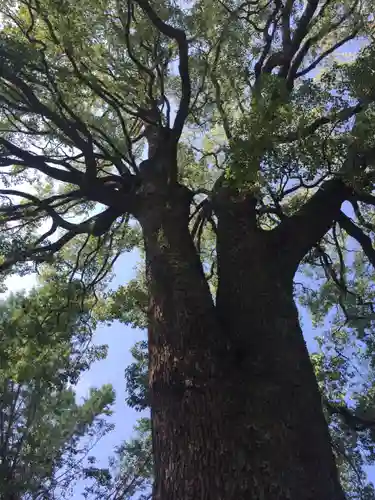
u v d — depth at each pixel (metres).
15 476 13.07
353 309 9.23
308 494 3.24
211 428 3.54
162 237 5.09
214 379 3.80
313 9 7.24
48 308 7.07
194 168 8.32
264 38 7.53
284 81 5.86
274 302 4.47
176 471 3.45
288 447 3.45
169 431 3.68
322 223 5.40
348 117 5.46
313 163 5.30
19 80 5.53
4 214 6.45
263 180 5.29
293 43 7.34
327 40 8.48
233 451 3.39
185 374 3.88
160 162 6.04
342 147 5.32
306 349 4.32
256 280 4.62
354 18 7.88
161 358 4.12
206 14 6.91
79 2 6.22
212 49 7.28
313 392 3.95
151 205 5.57
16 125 6.96
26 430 13.38
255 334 4.20
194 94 7.52
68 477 13.95
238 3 7.29
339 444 8.03
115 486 14.12
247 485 3.23
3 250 6.30
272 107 5.38
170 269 4.71
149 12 5.46
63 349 8.28
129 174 6.29
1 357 6.73
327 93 5.52
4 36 5.67
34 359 7.79
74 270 7.20
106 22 6.59
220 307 4.58
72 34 6.06
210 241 10.01
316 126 5.62
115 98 6.50
